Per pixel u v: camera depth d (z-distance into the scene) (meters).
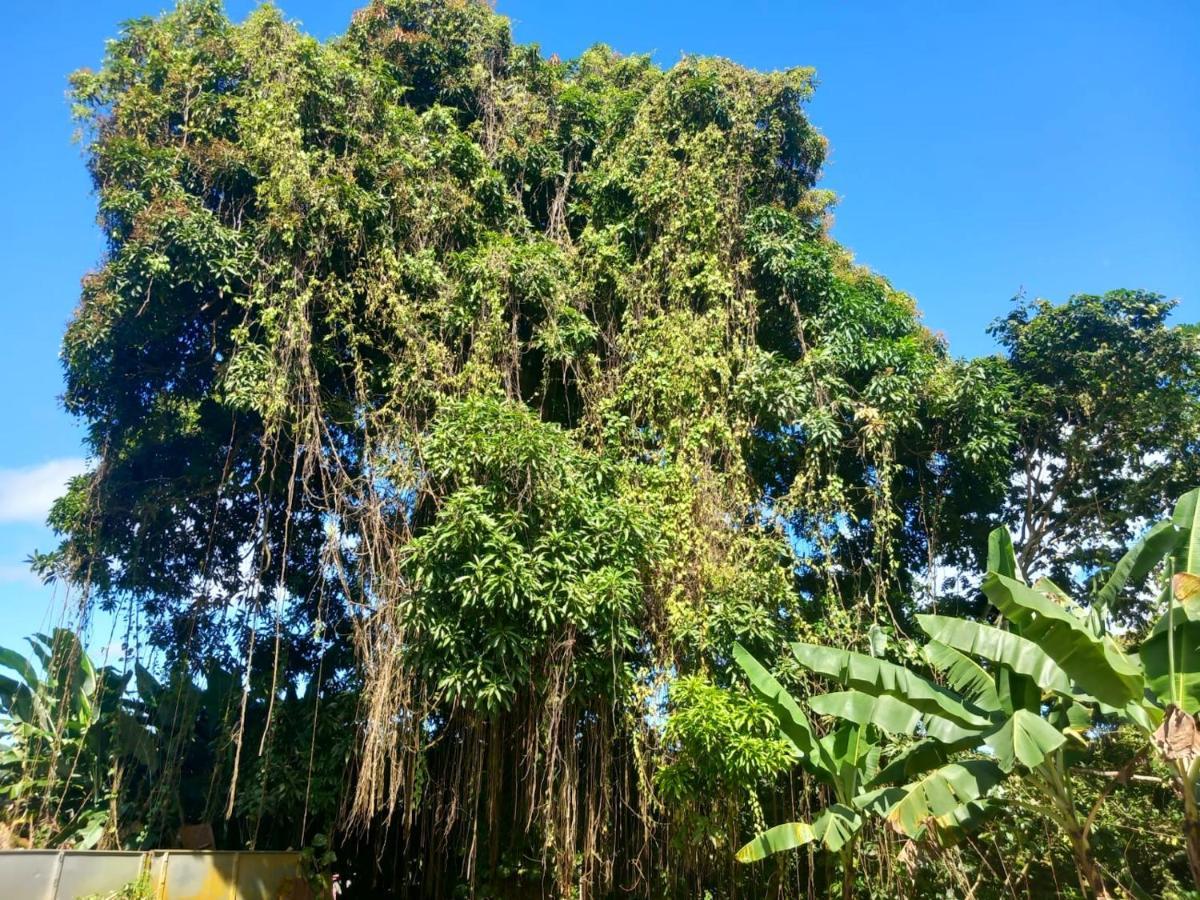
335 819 11.59
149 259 10.37
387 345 11.23
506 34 14.75
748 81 14.28
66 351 10.85
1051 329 13.52
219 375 11.13
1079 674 6.67
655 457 11.47
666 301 12.69
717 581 10.43
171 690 12.25
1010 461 12.64
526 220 13.12
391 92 12.97
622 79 15.88
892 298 15.03
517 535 9.40
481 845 11.43
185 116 11.80
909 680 7.80
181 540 13.13
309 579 12.56
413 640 9.43
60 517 12.97
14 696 11.90
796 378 11.59
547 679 9.33
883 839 9.77
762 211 13.18
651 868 10.64
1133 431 12.96
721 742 8.94
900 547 13.07
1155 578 12.51
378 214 11.49
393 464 10.52
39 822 11.09
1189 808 6.49
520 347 11.78
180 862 10.38
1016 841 10.20
